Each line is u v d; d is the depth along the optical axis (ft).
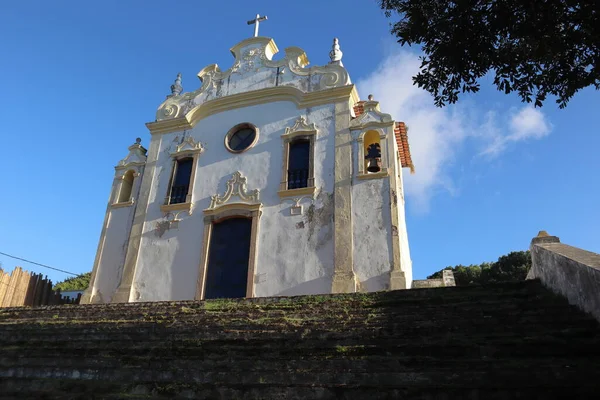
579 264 24.68
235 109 57.67
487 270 123.95
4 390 23.67
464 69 24.58
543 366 18.35
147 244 52.95
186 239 51.57
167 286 49.78
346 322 26.84
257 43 61.62
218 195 52.75
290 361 21.85
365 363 20.85
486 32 23.41
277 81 57.57
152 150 59.11
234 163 54.03
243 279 47.83
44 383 23.57
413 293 31.07
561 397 16.83
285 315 30.12
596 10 21.35
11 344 30.07
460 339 22.07
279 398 19.63
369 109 52.13
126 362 24.39
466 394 17.88
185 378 21.84
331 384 19.61
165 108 61.46
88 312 37.37
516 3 22.31
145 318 33.06
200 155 56.18
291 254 46.98
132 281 51.29
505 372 18.38
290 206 49.24
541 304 26.32
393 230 44.98
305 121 53.42
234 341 25.35
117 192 58.75
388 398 18.53
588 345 20.02
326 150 51.08
